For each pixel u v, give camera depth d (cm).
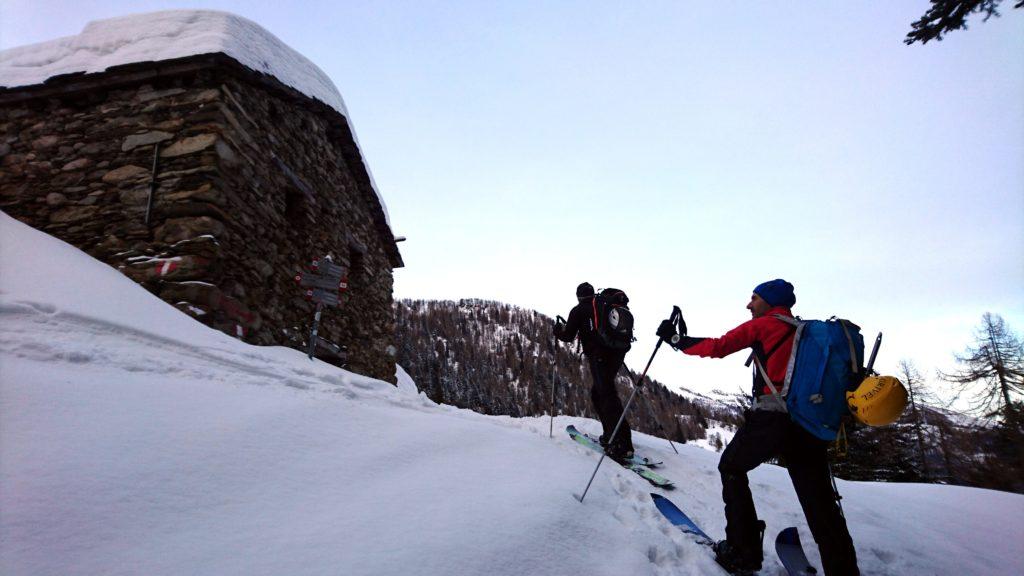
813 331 229
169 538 149
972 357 2392
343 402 311
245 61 602
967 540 374
